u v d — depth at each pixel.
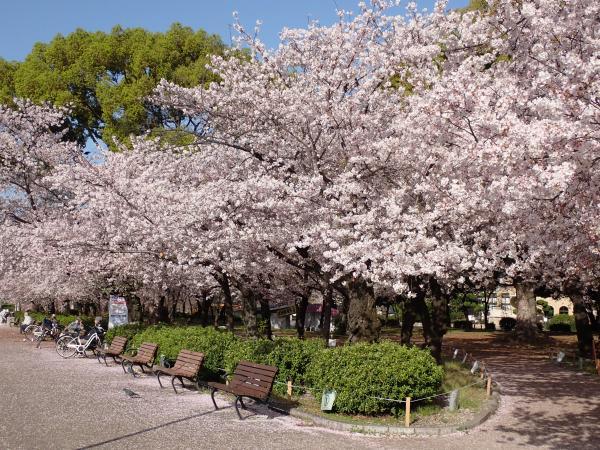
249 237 10.57
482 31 9.73
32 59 25.64
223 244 11.34
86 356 15.95
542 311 43.09
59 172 15.30
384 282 9.16
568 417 8.54
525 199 6.84
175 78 22.25
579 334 17.22
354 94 10.15
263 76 10.85
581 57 7.12
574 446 6.75
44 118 20.42
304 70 11.13
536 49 7.71
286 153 11.17
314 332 29.28
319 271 11.46
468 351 19.88
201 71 21.48
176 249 12.16
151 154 15.21
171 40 23.73
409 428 7.27
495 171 7.55
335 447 6.46
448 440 6.99
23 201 20.02
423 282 10.78
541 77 6.49
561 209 7.18
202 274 14.17
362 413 8.01
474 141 7.49
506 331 33.03
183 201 11.91
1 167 19.03
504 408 9.26
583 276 11.62
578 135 6.02
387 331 31.55
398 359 8.13
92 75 24.17
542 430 7.64
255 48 10.85
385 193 10.17
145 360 11.84
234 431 7.06
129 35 25.19
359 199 9.99
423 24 10.24
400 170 9.86
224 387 8.27
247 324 13.66
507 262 12.62
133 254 14.59
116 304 19.58
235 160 12.74
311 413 8.00
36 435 6.53
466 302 41.78
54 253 16.36
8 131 19.77
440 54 10.22
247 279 13.84
